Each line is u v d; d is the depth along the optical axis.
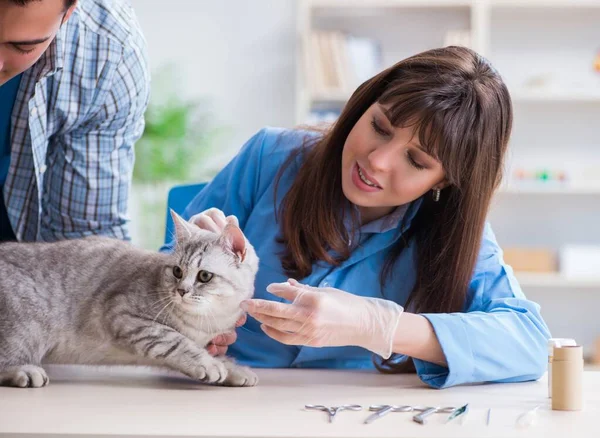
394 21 4.03
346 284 1.74
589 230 3.98
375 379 1.55
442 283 1.68
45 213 2.10
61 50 1.75
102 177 2.04
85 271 1.54
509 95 1.63
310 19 4.03
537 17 3.97
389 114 1.53
